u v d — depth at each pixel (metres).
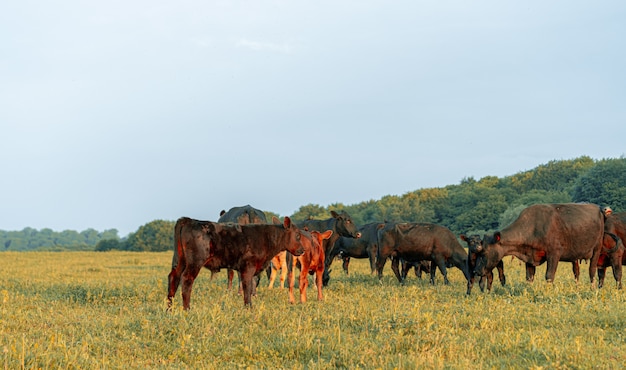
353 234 17.50
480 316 10.14
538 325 9.41
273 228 11.83
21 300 12.69
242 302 12.66
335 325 9.48
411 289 14.57
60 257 38.88
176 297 13.38
